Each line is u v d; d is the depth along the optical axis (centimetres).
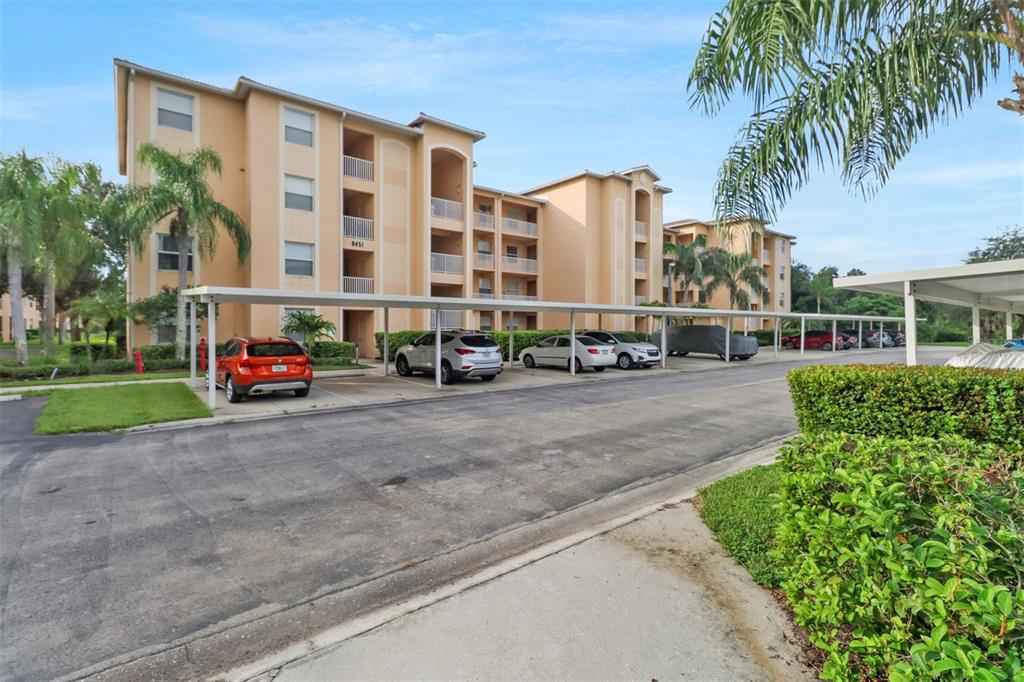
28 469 649
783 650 268
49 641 295
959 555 181
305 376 1209
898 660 185
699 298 3681
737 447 772
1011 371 502
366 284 2423
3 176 1567
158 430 891
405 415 1032
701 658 262
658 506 494
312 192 2211
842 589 221
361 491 562
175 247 1977
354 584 361
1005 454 298
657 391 1406
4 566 386
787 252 4688
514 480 604
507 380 1662
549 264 3488
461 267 2773
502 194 3188
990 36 447
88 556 404
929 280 708
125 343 2114
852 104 497
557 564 369
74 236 1773
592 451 742
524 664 259
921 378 510
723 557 379
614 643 275
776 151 537
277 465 666
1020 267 617
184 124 1997
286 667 265
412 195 2581
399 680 251
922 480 244
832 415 569
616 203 3369
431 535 446
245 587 357
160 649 288
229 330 2081
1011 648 153
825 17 437
